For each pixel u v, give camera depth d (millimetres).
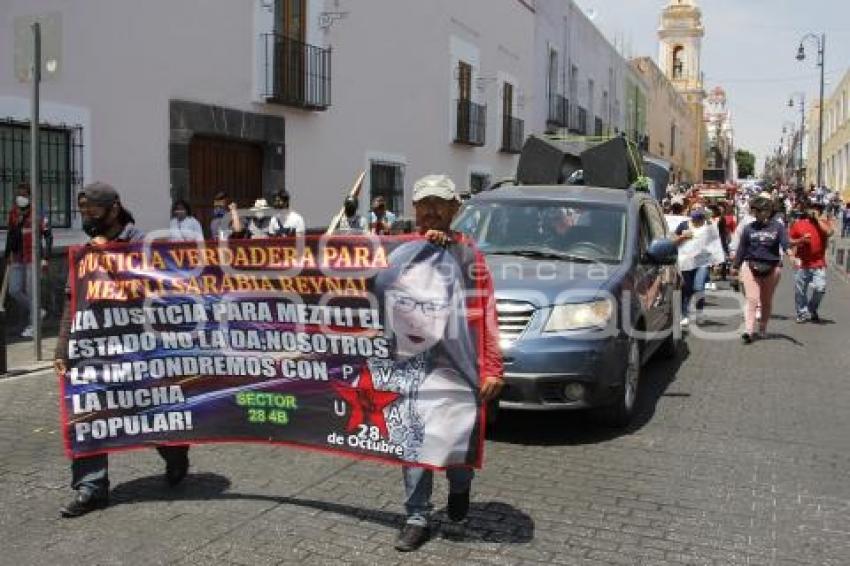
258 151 14000
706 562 4215
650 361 9516
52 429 6309
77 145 10375
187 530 4496
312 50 14758
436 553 4258
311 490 5129
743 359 9703
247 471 5457
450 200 4262
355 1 16156
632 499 5074
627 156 11836
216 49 12539
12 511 4734
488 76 23531
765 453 6043
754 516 4836
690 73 84875
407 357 4312
